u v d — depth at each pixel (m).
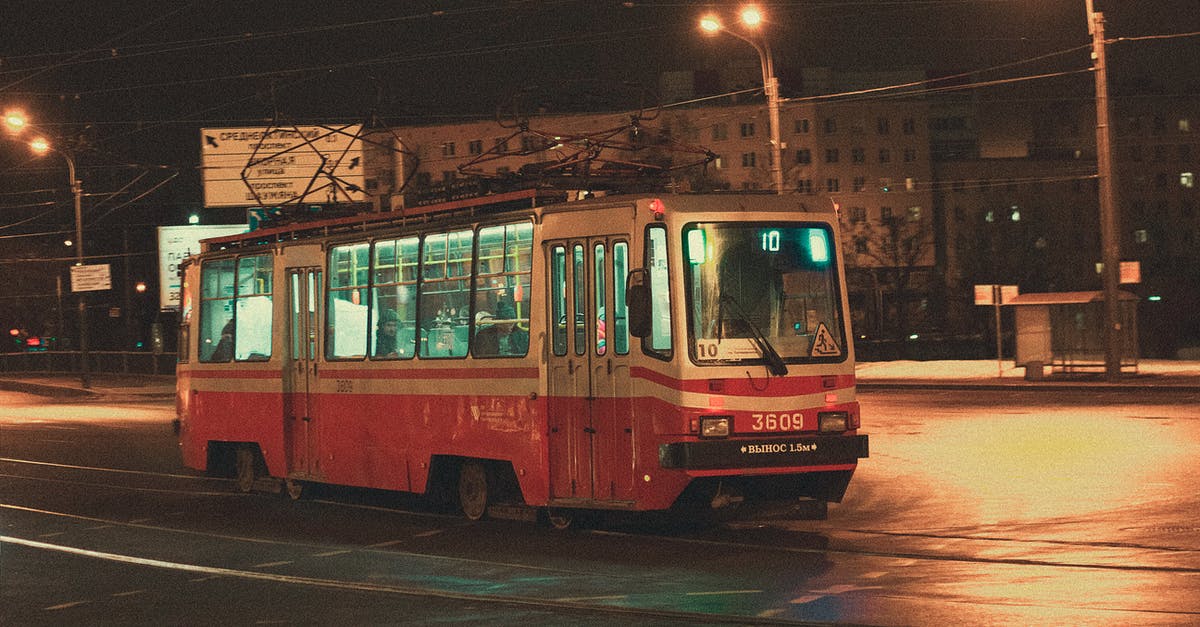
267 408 18.48
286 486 18.50
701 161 15.16
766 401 13.07
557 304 13.98
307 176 44.38
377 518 15.97
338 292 17.23
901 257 115.00
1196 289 79.25
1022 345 40.19
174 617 10.05
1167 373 39.28
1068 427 24.09
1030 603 9.39
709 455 12.76
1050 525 13.27
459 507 16.64
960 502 15.23
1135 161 148.88
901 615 9.09
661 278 13.15
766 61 38.75
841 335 13.53
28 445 29.39
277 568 12.31
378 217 16.73
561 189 14.44
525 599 10.16
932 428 25.14
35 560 13.29
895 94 140.12
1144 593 9.65
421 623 9.43
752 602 9.76
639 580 10.91
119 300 87.25
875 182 139.38
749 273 13.29
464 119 105.69
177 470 22.89
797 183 103.00
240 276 19.33
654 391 13.03
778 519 14.45
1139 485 15.92
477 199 15.06
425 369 15.61
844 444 13.21
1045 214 144.75
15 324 84.38
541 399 14.01
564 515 14.12
